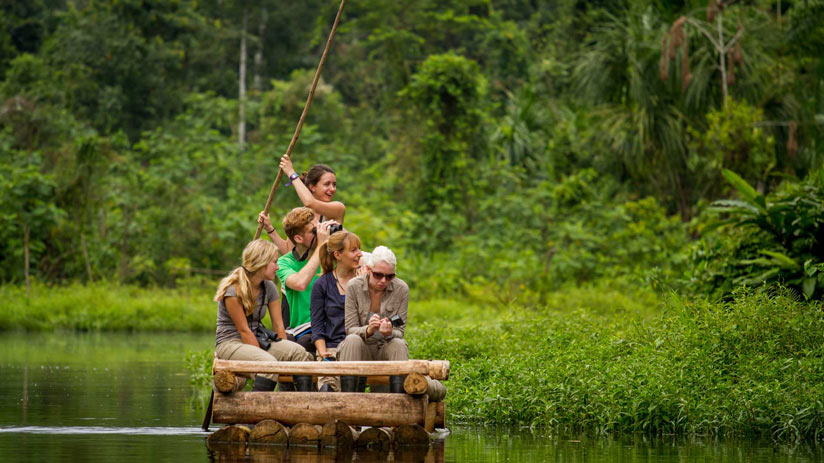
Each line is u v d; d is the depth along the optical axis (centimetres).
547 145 4341
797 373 1112
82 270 3528
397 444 996
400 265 3278
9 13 6756
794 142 3194
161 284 3588
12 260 3378
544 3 6688
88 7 6450
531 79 5391
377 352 1083
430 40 6350
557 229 3481
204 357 1711
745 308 1279
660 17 3538
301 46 7212
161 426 1125
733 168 3200
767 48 3484
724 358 1209
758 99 3406
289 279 1145
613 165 3703
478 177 4009
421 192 3941
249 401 1004
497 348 1595
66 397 1396
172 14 6544
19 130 4241
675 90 3412
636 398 1112
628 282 3019
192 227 3669
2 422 1146
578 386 1168
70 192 3525
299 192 1232
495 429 1137
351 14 7150
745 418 1074
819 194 1670
